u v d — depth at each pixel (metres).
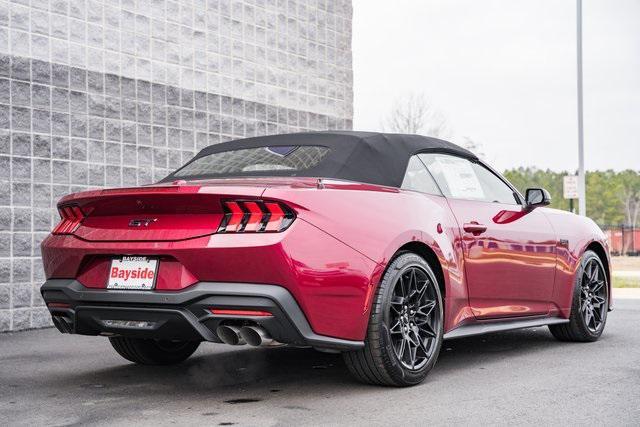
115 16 7.41
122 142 7.41
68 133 6.93
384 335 3.79
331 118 10.05
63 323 4.00
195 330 3.54
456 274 4.31
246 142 4.69
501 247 4.72
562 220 5.48
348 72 10.31
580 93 17.45
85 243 3.79
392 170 4.24
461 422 3.25
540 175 110.88
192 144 8.15
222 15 8.58
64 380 4.28
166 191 3.55
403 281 3.95
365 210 3.81
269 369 4.54
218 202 3.51
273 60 9.23
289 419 3.33
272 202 3.46
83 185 7.04
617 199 115.06
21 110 6.57
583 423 3.22
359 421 3.28
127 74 7.50
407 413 3.41
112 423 3.30
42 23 6.77
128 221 3.74
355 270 3.65
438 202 4.36
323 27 9.96
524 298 4.97
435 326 4.11
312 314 3.51
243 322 3.51
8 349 5.45
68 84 6.96
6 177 6.45
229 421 3.31
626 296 10.17
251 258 3.41
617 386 3.97
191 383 4.16
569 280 5.41
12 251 6.48
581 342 5.63
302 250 3.46
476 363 4.71
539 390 3.88
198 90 8.25
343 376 4.29
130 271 3.68
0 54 6.44
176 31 8.04
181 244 3.52
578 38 17.44
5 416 3.45
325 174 4.03
